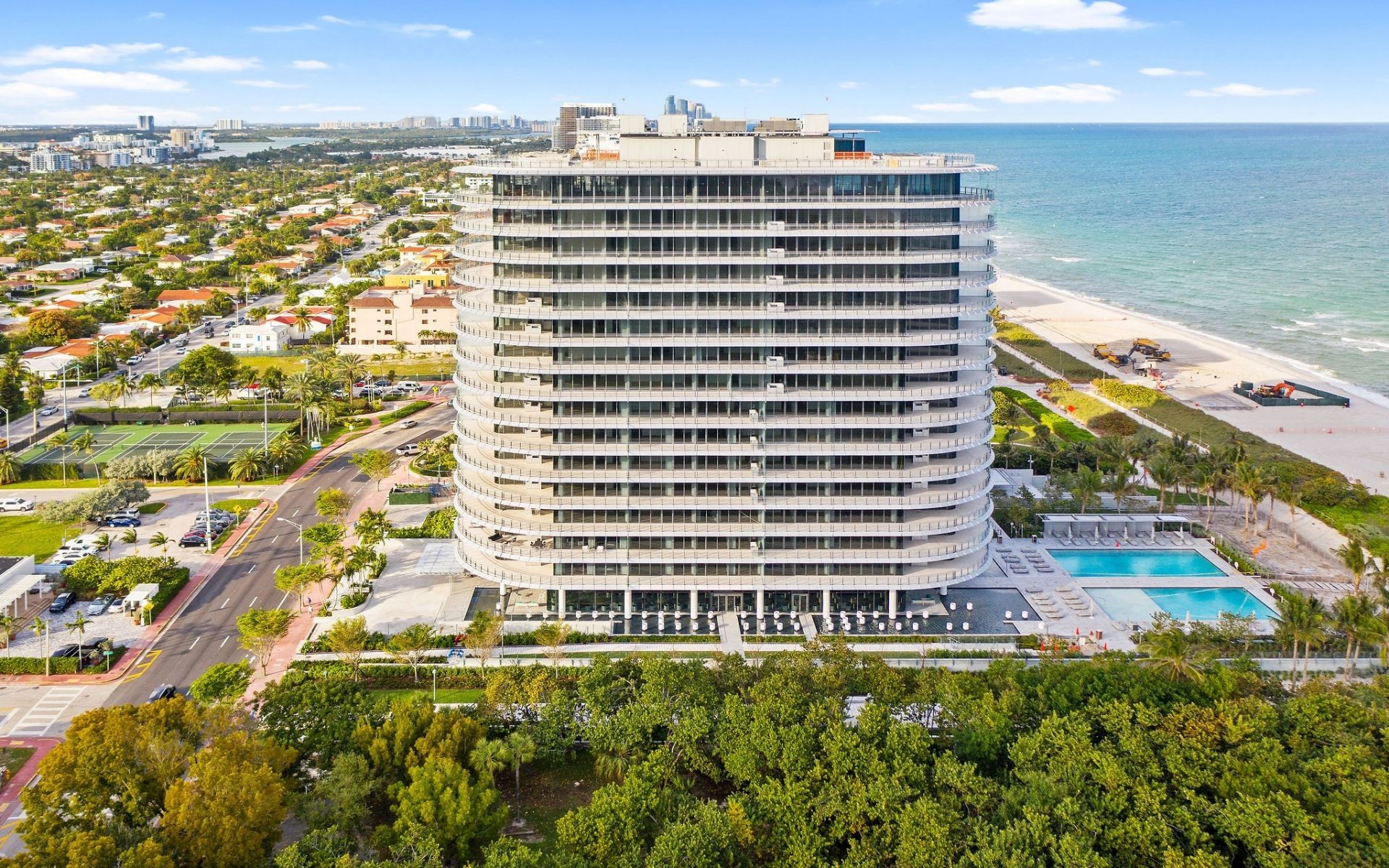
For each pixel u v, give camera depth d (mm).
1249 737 105000
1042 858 89500
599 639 141000
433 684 130625
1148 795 95688
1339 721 107688
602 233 134250
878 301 138000
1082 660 133250
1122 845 92438
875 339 137875
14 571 155125
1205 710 107875
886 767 100500
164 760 96875
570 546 144625
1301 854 88750
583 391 139250
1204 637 133875
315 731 107062
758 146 142500
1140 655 137625
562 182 133625
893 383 140125
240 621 134500
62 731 120938
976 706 109875
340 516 188875
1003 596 155875
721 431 140875
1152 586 162250
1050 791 96000
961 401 148500
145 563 160125
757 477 141875
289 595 158500
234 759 95938
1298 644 141250
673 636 141875
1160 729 106750
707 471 142750
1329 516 193375
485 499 147500
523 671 123812
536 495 144500
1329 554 176250
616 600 147875
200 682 120062
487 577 148750
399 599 154125
